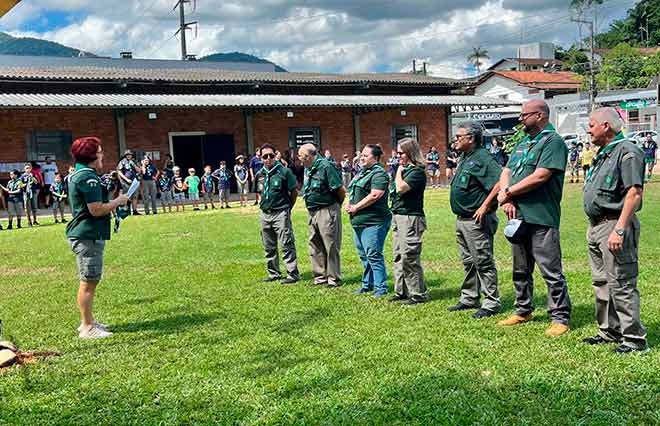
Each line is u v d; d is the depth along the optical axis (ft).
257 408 14.10
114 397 15.05
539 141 18.11
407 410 13.50
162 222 55.26
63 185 60.29
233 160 90.68
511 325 19.44
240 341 19.06
